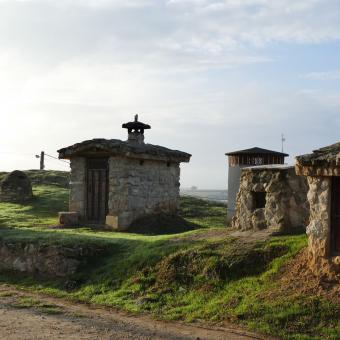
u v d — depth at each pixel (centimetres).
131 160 1712
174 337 749
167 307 910
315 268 856
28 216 1939
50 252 1210
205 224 1973
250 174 1212
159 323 833
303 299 803
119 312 911
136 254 1143
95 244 1234
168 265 1042
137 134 1916
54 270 1188
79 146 1761
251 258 980
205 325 808
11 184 2314
